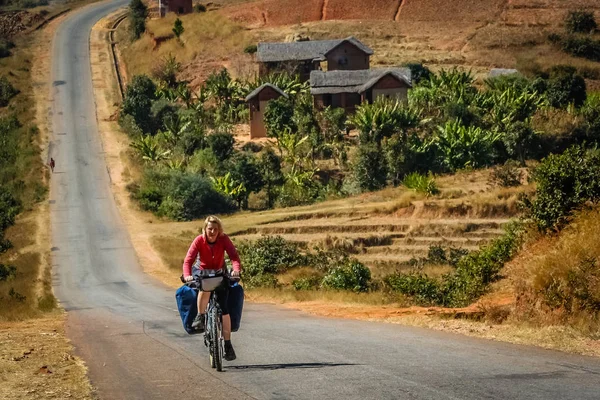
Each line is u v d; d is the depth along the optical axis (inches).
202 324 839.1
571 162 1525.6
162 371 878.4
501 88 7391.7
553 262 1138.7
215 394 725.3
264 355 941.8
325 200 5708.7
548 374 745.6
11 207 5989.2
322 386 725.9
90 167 7106.3
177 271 4025.6
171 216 5703.7
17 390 788.6
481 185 4761.3
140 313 1957.4
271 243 3201.3
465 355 880.3
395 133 6156.5
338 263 3129.9
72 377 859.4
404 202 4414.4
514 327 1104.8
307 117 6855.3
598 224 1210.0
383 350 938.7
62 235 5241.1
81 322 1743.4
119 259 4466.0
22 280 3912.4
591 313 1054.4
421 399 651.5
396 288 1991.9
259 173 6122.1
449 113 6550.2
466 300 1674.5
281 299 2224.4
